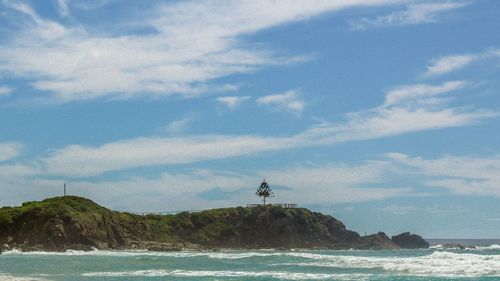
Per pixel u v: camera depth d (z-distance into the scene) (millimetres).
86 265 74750
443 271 55156
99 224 140000
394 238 176500
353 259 72500
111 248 139375
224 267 68375
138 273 60719
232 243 163625
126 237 148625
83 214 138750
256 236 166500
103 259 89500
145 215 169625
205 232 165250
